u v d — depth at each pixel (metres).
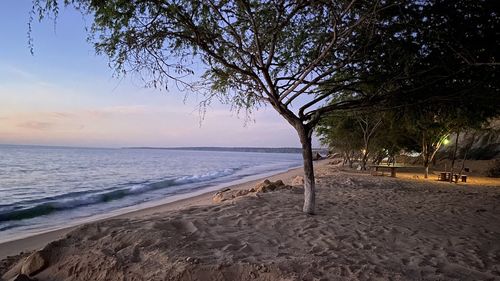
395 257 5.08
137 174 33.59
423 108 8.70
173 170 41.34
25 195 17.52
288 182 19.31
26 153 81.38
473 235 6.54
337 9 5.49
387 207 9.45
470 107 8.43
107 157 74.19
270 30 6.06
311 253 5.09
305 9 5.95
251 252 4.98
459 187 15.70
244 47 6.86
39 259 4.67
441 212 8.91
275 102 7.55
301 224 6.96
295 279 3.94
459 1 5.70
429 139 21.77
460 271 4.58
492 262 4.99
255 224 6.85
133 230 5.49
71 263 4.61
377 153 33.19
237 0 5.40
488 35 6.07
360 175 20.83
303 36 6.73
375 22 5.52
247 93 8.14
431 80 7.29
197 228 6.17
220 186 22.39
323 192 12.06
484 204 10.30
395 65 6.85
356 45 6.70
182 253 4.70
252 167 52.59
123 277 4.23
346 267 4.41
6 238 8.67
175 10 5.02
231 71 7.50
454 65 6.56
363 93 8.09
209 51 5.88
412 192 12.84
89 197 15.87
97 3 4.35
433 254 5.29
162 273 4.20
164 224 6.05
